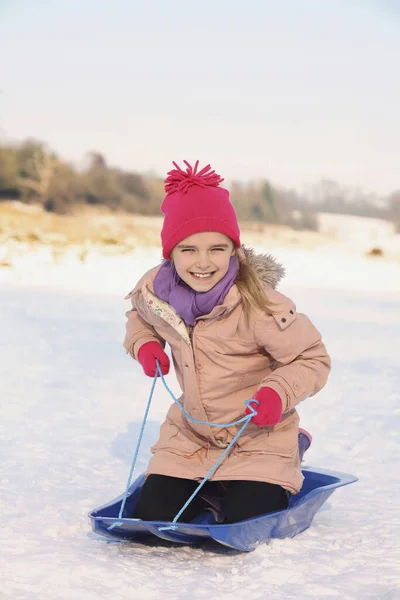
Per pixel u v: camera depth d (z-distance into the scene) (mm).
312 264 17109
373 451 4141
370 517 3199
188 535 2799
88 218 25016
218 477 2969
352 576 2598
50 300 9828
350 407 5027
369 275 15469
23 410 4734
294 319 2961
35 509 3176
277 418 2846
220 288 2934
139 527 2797
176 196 2977
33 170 26062
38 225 22578
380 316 9398
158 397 5207
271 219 28453
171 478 3049
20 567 2596
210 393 3051
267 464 2961
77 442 4141
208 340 2996
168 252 3000
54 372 5812
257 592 2463
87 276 12875
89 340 7125
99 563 2664
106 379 5656
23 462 3768
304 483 3260
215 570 2652
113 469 3740
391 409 4980
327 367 3025
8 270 13055
